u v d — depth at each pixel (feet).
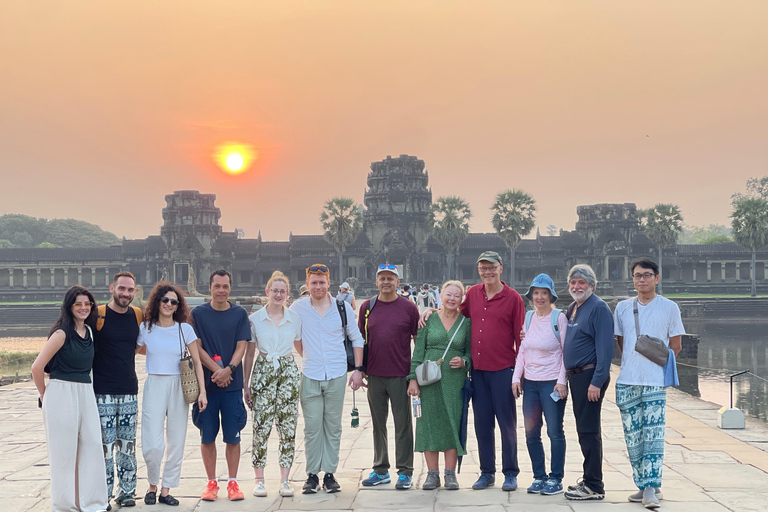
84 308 20.21
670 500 21.50
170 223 349.00
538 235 349.41
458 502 21.59
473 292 23.98
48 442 20.04
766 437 32.94
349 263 349.61
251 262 351.25
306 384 23.52
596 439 21.71
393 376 23.73
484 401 23.47
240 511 21.18
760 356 134.21
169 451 22.20
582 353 21.74
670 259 328.08
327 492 23.20
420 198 355.77
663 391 21.18
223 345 22.88
